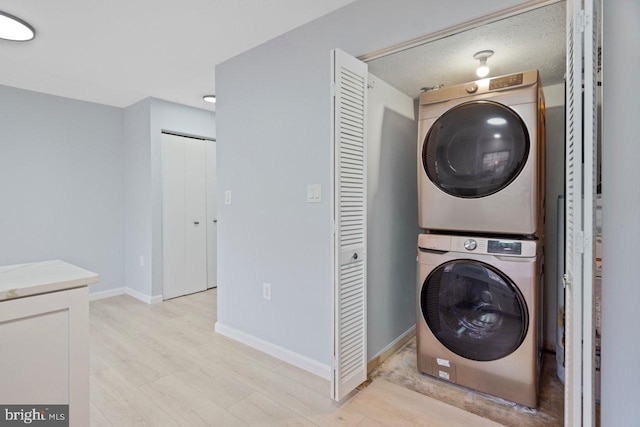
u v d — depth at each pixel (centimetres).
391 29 179
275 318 242
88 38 228
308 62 215
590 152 112
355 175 188
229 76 267
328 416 175
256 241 252
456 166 195
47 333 105
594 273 113
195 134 396
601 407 131
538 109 175
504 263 180
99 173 380
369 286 224
